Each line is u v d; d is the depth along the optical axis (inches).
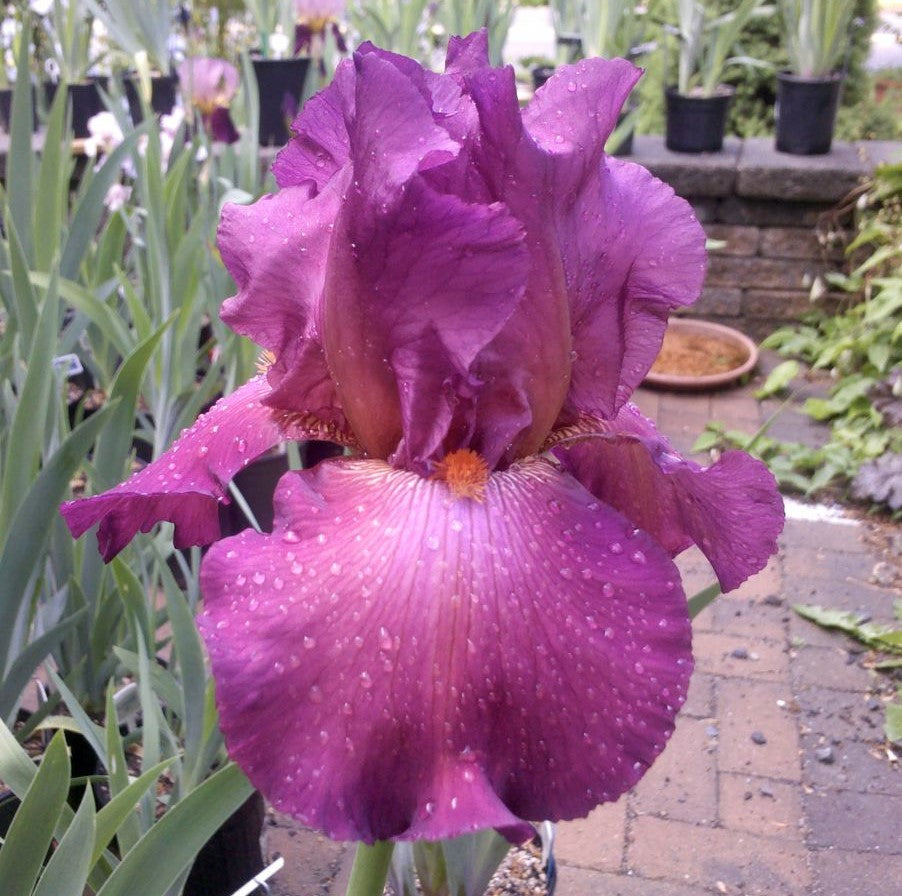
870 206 96.1
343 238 19.1
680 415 88.5
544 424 20.9
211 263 58.0
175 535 24.2
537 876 36.5
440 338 19.0
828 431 85.6
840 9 96.9
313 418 22.4
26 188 47.7
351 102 19.9
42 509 32.6
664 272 22.5
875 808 49.0
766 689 56.9
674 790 50.0
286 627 17.3
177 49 96.0
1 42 103.7
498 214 18.0
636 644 18.0
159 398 49.7
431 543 18.4
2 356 38.9
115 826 23.7
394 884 32.9
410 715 16.8
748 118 118.6
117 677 46.8
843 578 66.9
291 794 16.4
